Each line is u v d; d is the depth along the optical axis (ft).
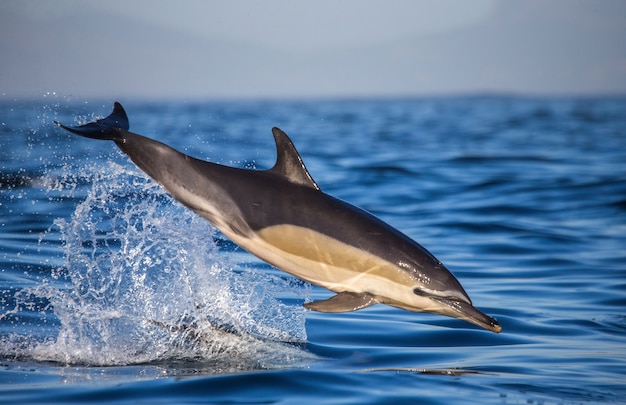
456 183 228.02
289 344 83.05
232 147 333.42
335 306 73.67
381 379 71.00
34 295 95.30
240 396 65.16
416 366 76.13
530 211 182.19
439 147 380.17
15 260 113.19
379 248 73.92
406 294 74.59
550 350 83.25
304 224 73.51
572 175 251.80
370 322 94.02
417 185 222.07
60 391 65.51
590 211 183.21
